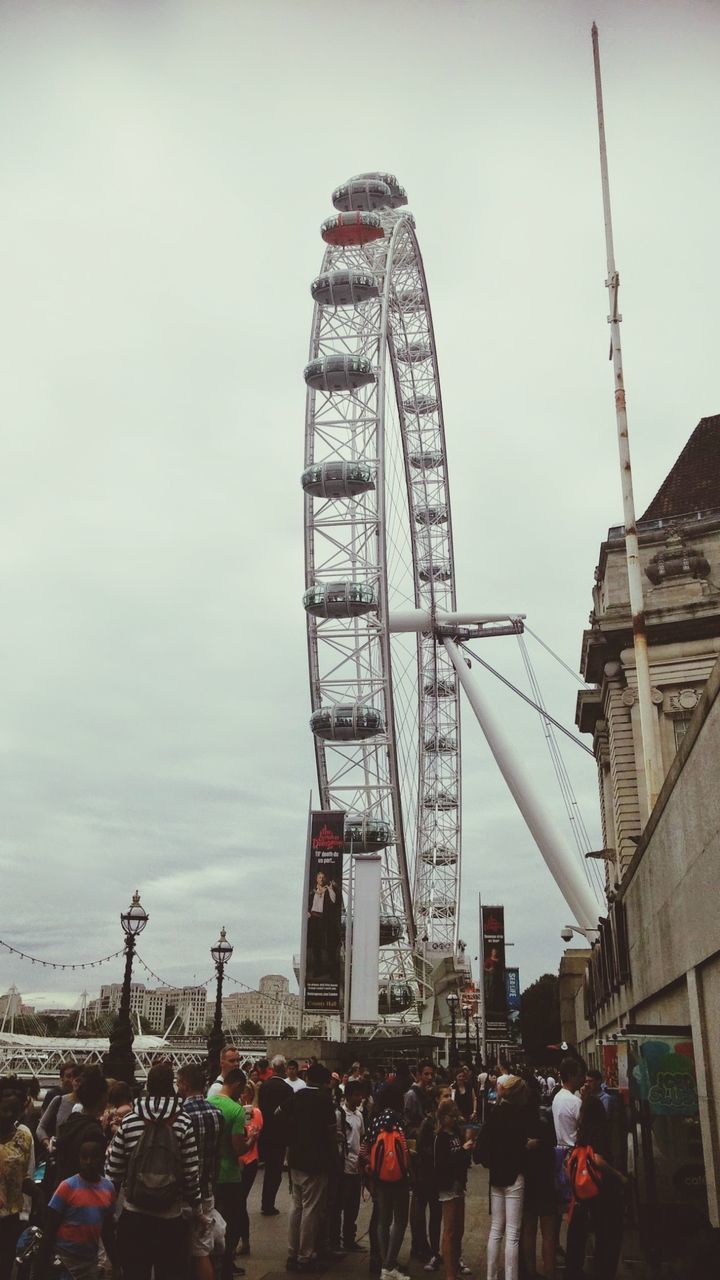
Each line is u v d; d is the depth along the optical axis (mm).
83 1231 14992
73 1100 19797
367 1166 20984
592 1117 19141
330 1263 22562
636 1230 24969
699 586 63188
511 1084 19188
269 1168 28250
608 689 66000
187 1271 15531
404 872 136500
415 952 140500
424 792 155125
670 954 25906
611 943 43594
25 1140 16891
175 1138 14688
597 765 81938
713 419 72500
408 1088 28641
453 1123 20562
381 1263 21375
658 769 47375
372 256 148250
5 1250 16375
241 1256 22828
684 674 62719
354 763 142500
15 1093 18234
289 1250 23312
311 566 143000
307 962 82625
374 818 140875
